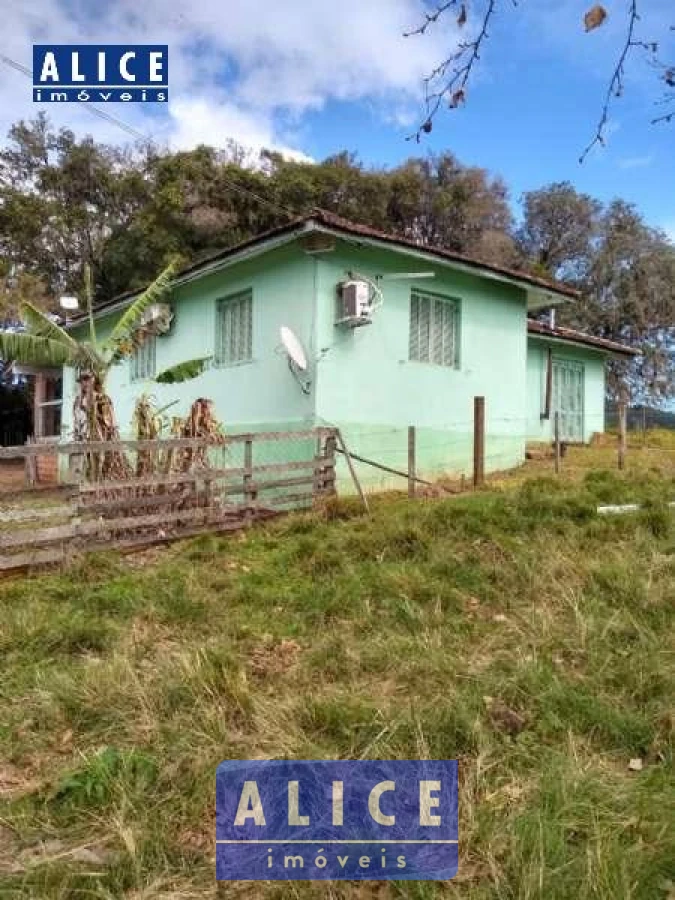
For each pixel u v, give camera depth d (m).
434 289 10.88
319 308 9.36
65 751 3.02
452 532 6.02
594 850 2.20
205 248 23.06
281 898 2.14
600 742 2.94
